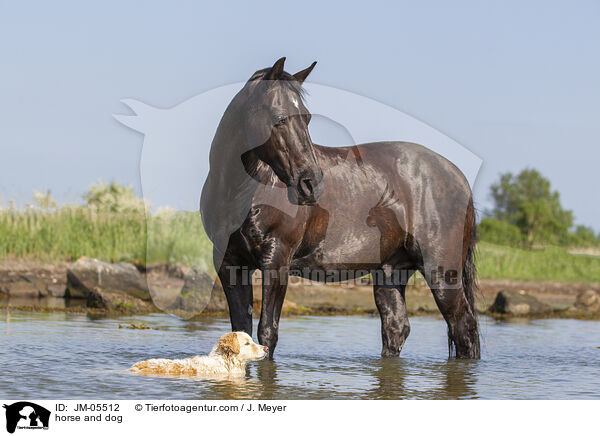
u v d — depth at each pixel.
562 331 16.19
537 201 83.38
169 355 10.67
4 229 24.91
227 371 9.38
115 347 11.29
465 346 11.42
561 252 34.97
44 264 24.06
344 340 13.33
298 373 9.59
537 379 9.77
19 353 10.39
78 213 26.55
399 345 11.51
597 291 28.44
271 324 9.97
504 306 21.00
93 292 17.55
